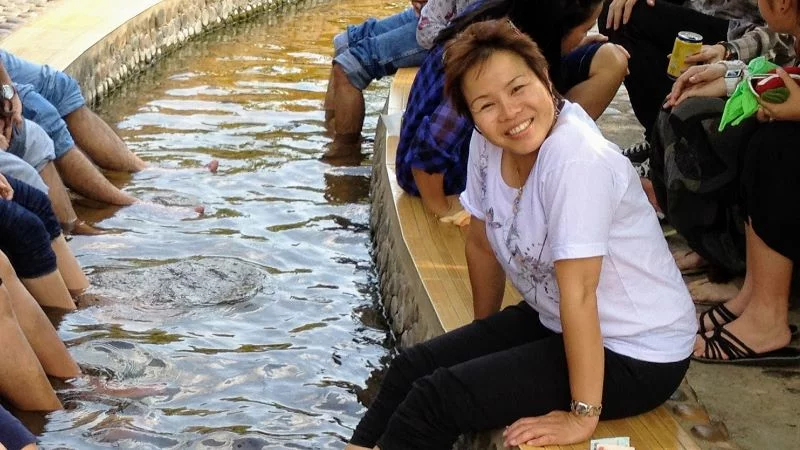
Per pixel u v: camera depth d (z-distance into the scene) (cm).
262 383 404
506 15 393
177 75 767
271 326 438
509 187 312
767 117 346
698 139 371
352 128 631
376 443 329
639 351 310
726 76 372
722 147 367
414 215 446
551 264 307
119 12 765
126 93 718
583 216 295
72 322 430
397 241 440
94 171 523
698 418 329
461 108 312
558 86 405
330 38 901
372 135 652
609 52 422
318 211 539
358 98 627
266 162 599
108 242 492
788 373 353
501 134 303
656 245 310
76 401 386
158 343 421
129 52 755
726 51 407
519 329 329
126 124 651
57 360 396
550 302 315
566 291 299
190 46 855
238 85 746
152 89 728
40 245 424
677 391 339
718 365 356
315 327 440
